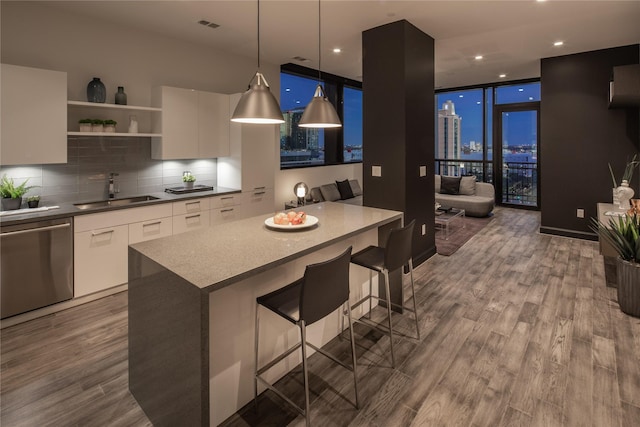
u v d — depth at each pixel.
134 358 2.11
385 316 3.14
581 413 1.97
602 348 2.59
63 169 3.67
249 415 2.00
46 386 2.23
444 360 2.48
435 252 4.88
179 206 4.00
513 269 4.29
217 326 1.91
